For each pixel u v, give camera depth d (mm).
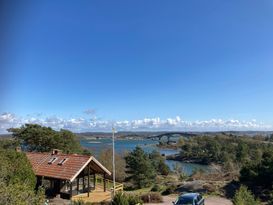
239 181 45469
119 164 65125
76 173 32969
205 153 129125
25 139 61656
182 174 68188
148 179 57219
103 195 34406
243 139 157000
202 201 26281
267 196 38344
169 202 35938
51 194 34250
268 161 43656
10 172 20031
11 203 12586
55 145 62906
